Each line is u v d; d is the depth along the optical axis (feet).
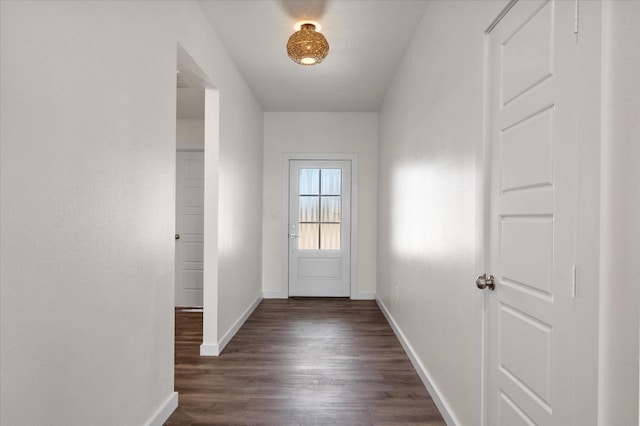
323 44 9.68
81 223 4.80
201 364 10.13
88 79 4.90
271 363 10.21
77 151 4.71
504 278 5.08
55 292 4.37
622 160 3.00
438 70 8.02
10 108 3.77
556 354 3.87
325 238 18.81
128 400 5.97
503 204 5.13
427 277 8.79
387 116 15.33
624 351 2.97
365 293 18.48
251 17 9.59
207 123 10.80
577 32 3.56
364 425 7.14
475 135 5.94
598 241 3.23
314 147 18.66
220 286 11.18
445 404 7.32
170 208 7.45
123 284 5.78
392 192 13.88
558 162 3.87
